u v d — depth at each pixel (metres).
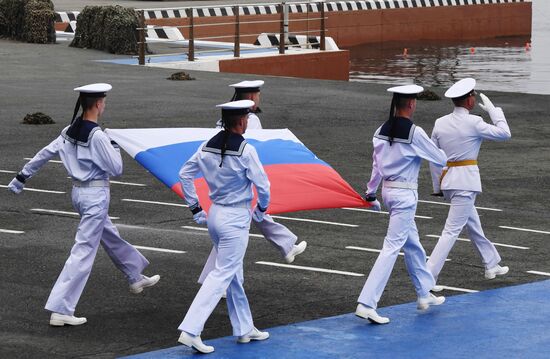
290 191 12.87
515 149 24.09
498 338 11.73
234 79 35.00
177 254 14.94
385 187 12.38
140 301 12.85
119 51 41.19
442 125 13.46
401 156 12.19
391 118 12.30
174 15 51.47
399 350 11.29
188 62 38.75
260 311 12.61
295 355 11.08
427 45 61.19
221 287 11.11
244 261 14.72
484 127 13.26
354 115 28.00
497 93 32.88
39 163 12.16
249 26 54.56
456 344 11.52
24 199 18.11
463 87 13.45
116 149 12.53
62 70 35.75
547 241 16.27
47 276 13.68
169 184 12.23
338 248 15.52
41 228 16.17
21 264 14.18
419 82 42.44
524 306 12.95
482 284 13.95
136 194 18.81
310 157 13.45
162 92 31.19
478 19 67.12
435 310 12.75
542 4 93.81
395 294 13.45
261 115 27.47
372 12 61.72
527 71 47.00
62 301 11.78
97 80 33.53
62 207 17.62
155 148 12.55
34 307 12.46
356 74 45.53
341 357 11.05
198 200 11.58
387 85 34.78
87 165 11.86
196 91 31.66
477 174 13.43
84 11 42.53
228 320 12.33
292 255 13.50
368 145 24.00
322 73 42.50
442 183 13.51
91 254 11.97
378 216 17.64
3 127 24.75
